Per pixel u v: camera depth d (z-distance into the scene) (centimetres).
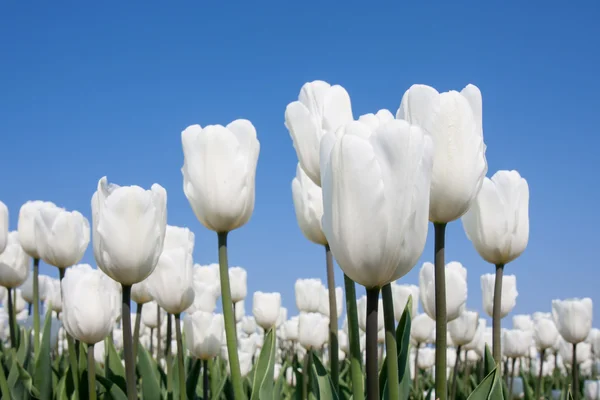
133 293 97
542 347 143
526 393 113
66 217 97
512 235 74
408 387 74
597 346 176
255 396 78
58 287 127
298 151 72
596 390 115
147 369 89
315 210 82
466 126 64
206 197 73
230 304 74
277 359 180
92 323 80
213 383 97
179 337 85
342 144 57
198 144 74
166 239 87
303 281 143
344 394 83
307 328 115
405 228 58
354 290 68
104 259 73
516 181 74
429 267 96
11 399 86
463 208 64
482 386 70
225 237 74
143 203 73
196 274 125
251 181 75
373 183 57
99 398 91
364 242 57
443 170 64
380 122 64
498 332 74
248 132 74
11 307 110
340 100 71
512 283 105
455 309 98
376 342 59
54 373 103
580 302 108
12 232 133
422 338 124
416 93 65
